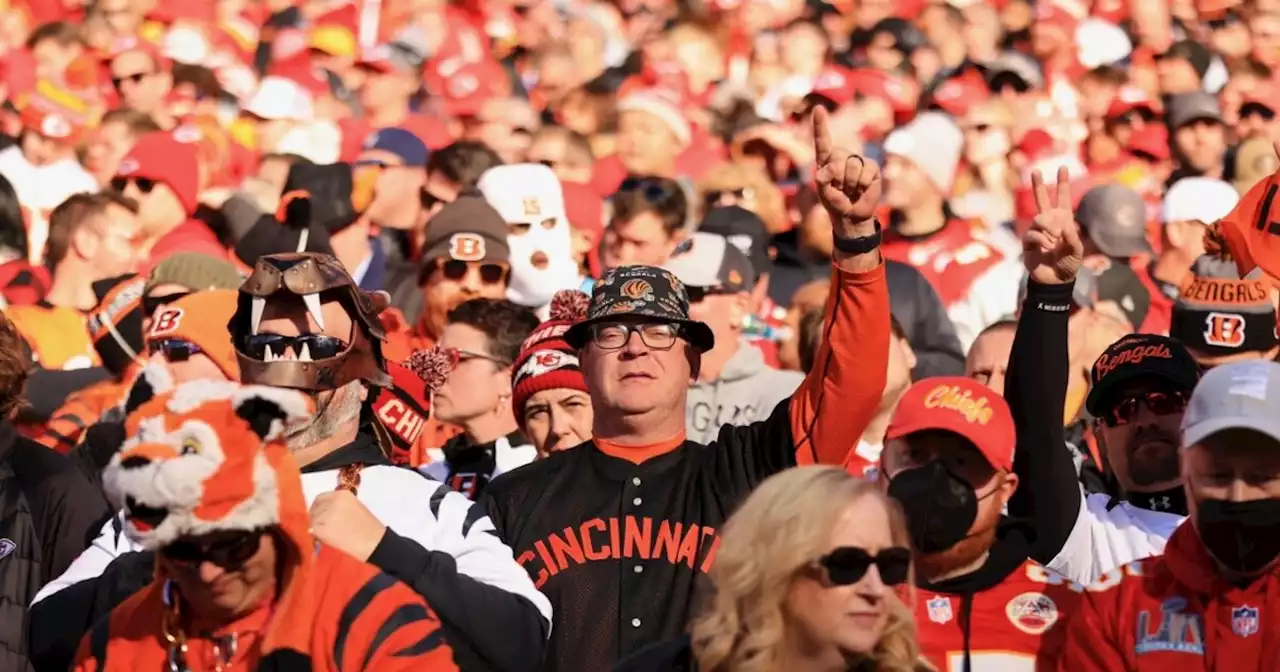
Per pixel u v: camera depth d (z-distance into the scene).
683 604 9.50
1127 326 16.25
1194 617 8.48
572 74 28.28
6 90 25.28
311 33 27.30
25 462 9.82
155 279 12.74
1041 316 9.23
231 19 31.47
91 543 9.34
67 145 22.64
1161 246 18.78
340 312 8.91
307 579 7.48
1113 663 8.56
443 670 7.56
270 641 7.47
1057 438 9.20
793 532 7.31
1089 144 25.09
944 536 8.58
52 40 26.61
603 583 9.59
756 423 10.03
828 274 17.53
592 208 18.47
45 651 8.52
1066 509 9.24
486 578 8.77
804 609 7.34
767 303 17.17
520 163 19.06
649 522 9.70
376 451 9.04
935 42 29.72
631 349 9.86
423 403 10.76
